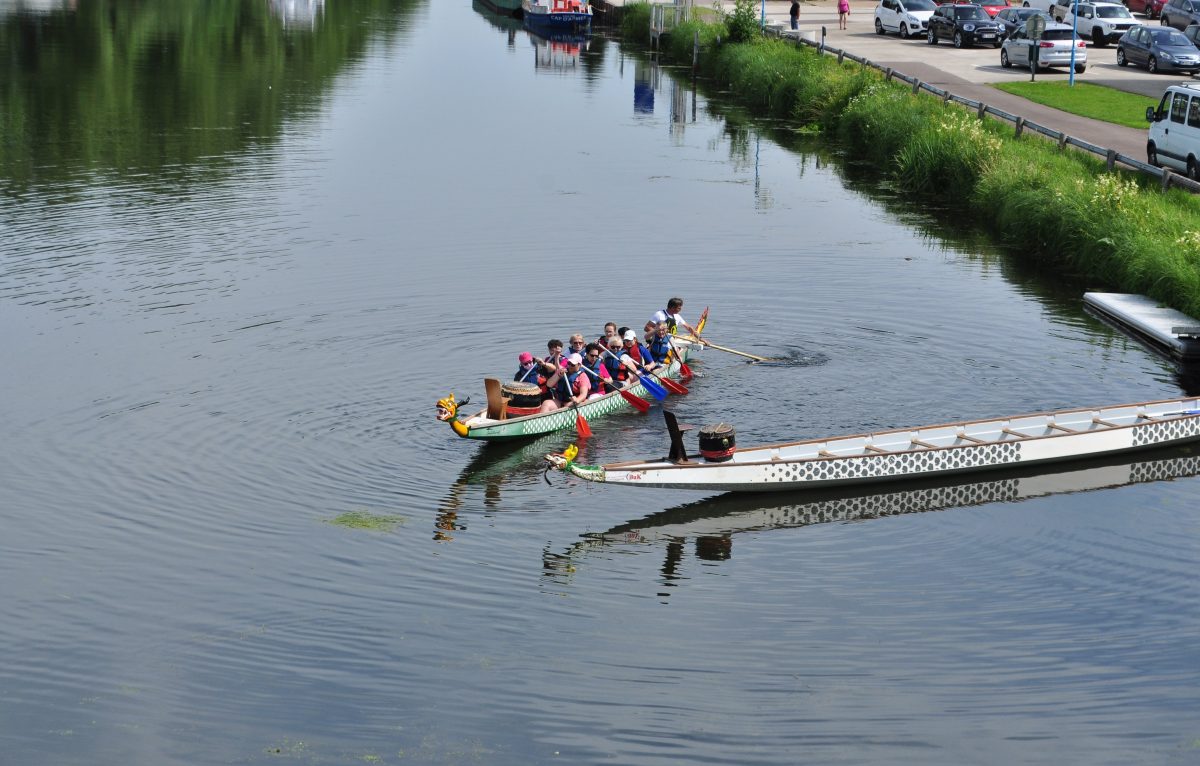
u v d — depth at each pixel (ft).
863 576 50.70
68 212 106.22
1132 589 49.39
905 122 134.62
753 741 39.81
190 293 84.89
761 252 97.81
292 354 73.51
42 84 165.99
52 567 50.11
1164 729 40.37
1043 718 40.98
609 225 105.40
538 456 61.82
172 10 255.91
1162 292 85.15
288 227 102.83
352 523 54.19
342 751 39.47
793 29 224.53
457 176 123.85
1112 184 100.22
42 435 62.13
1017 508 57.11
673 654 44.78
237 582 49.26
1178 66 173.17
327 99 166.20
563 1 255.50
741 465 57.16
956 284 90.63
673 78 198.70
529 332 77.92
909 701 41.96
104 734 40.29
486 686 42.78
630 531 54.60
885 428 64.23
